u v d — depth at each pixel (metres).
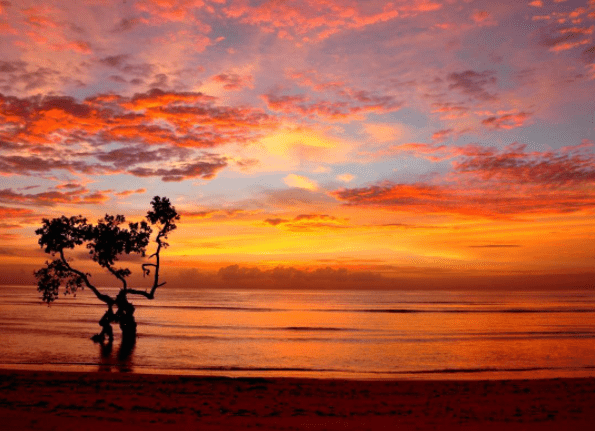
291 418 10.89
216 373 21.08
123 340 32.78
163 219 33.34
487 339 37.91
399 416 11.41
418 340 36.97
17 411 10.12
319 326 50.00
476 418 11.19
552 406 13.05
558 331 45.12
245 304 108.56
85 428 8.52
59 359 23.81
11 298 111.81
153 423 9.38
